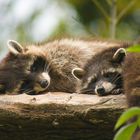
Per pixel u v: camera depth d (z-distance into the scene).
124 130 6.30
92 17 19.88
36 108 9.41
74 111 9.31
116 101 9.45
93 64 12.77
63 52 13.80
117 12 19.11
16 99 9.94
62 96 10.30
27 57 13.41
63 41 14.44
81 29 18.91
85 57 13.88
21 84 12.87
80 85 12.61
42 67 13.38
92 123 9.29
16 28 18.00
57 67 13.44
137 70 8.27
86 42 14.56
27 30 18.09
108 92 11.26
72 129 9.40
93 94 11.95
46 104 9.41
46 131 9.45
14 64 13.24
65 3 19.47
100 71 12.37
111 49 13.13
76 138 9.49
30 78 12.89
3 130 9.45
